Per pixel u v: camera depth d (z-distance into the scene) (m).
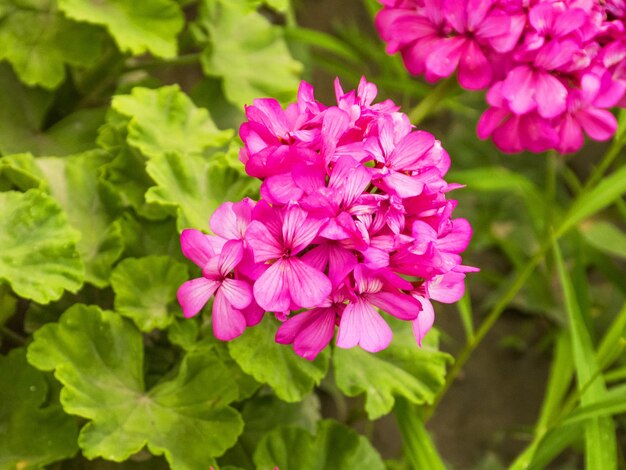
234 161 0.85
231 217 0.71
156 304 0.83
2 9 0.91
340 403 1.03
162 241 0.86
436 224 0.71
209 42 0.96
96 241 0.85
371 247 0.69
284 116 0.72
